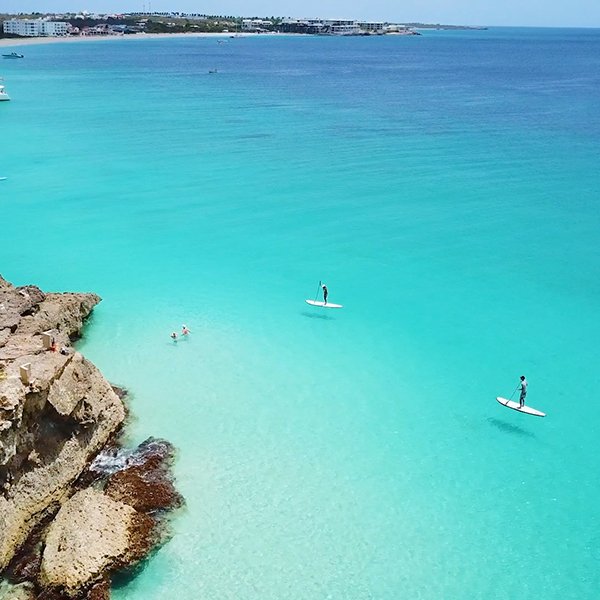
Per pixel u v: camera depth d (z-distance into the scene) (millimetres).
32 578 23094
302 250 55125
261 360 38531
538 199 68375
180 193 69625
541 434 32469
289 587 23891
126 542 24391
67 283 48250
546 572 24797
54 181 73188
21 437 24453
